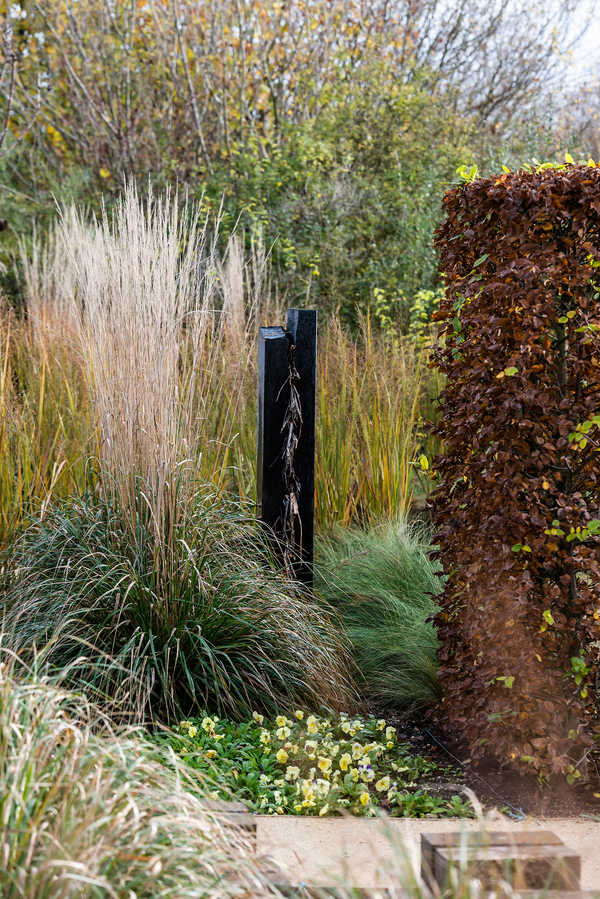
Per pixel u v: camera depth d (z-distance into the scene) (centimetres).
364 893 228
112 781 220
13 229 1141
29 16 1416
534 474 358
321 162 1113
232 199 1078
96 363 448
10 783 206
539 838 236
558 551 355
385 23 1661
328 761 340
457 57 1803
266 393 469
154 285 434
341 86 1275
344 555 560
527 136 1352
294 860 265
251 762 350
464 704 382
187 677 392
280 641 413
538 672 355
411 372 746
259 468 491
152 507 405
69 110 1440
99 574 405
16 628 396
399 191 1053
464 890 202
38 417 575
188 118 1388
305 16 1488
